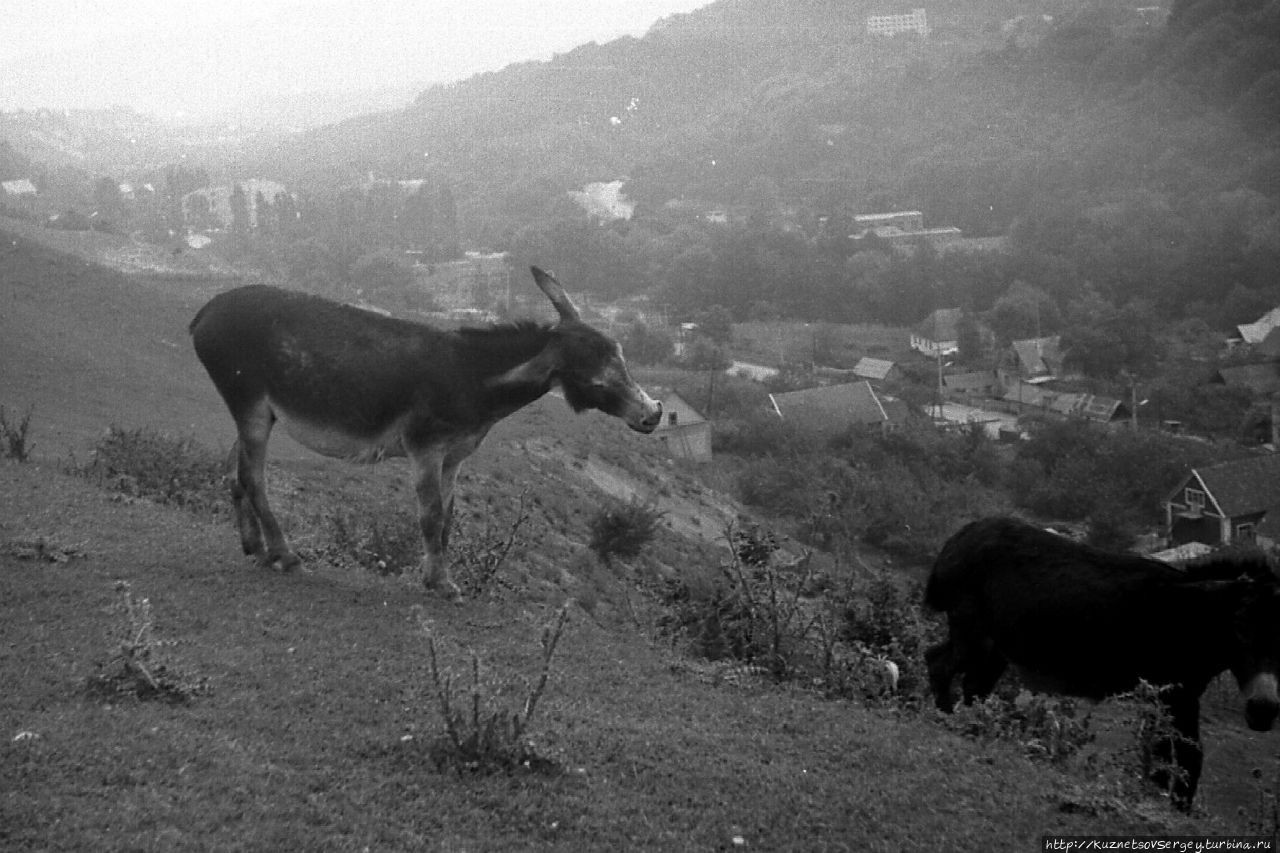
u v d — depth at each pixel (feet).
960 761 26.76
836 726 28.40
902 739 28.07
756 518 146.61
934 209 517.14
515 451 111.96
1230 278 357.00
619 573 80.89
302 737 23.00
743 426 221.46
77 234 230.89
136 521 40.91
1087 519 190.80
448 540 37.91
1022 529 33.68
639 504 109.60
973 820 23.32
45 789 19.22
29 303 127.34
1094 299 347.97
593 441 132.57
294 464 79.82
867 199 537.24
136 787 19.74
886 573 51.83
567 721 25.80
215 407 106.32
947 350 337.72
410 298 368.68
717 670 33.27
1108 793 25.22
